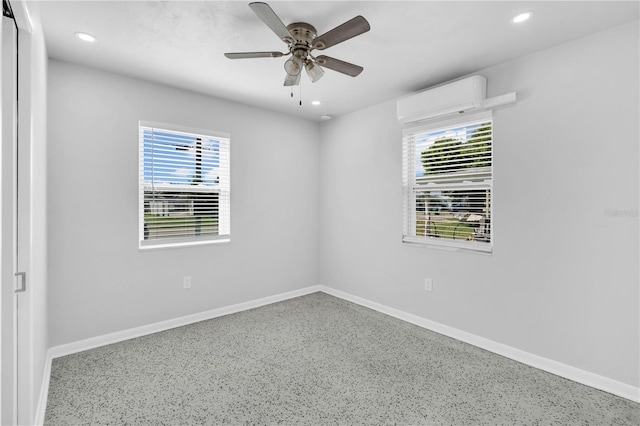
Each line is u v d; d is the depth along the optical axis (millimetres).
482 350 2857
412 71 2912
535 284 2590
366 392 2236
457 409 2068
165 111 3236
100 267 2908
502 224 2771
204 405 2098
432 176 3322
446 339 3072
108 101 2924
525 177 2631
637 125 2141
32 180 1749
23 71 1702
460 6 1991
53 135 2672
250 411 2043
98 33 2301
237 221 3797
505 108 2742
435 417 1994
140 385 2303
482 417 1994
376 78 3062
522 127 2643
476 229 3004
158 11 2053
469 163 3041
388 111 3693
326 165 4516
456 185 3139
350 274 4191
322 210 4586
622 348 2205
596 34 2285
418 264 3416
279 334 3158
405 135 3535
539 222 2562
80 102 2793
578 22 2158
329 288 4508
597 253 2299
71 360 2639
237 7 2016
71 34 2309
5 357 1618
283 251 4242
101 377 2400
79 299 2807
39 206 2061
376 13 2062
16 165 1687
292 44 2160
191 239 3473
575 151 2381
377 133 3822
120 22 2166
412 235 3531
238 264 3812
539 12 2049
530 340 2617
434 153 3314
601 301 2285
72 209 2766
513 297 2713
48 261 2652
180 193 3404
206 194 3586
